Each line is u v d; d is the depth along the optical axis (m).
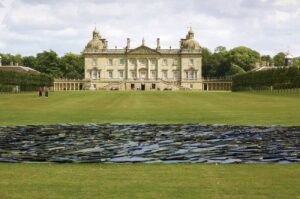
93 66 199.88
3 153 23.91
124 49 199.38
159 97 89.50
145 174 18.61
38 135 31.05
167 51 198.38
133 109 56.16
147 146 26.19
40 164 20.97
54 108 57.72
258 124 37.94
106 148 25.55
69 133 32.12
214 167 20.06
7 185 16.64
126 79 197.00
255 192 15.55
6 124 38.66
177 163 21.12
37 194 15.37
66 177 18.06
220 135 30.75
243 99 79.50
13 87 121.94
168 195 15.23
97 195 15.25
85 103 68.88
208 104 65.88
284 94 96.38
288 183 16.84
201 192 15.59
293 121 39.97
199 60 197.75
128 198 14.89
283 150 24.36
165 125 37.38
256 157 22.39
